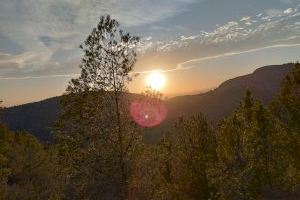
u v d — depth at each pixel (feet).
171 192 77.77
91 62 68.39
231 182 70.03
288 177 71.82
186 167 80.64
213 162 79.61
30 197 111.75
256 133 71.92
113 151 67.72
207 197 78.89
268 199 72.13
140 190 68.23
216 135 83.97
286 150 72.43
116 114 68.90
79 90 67.97
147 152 69.77
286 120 76.33
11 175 125.49
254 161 70.90
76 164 66.64
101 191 67.51
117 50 69.31
